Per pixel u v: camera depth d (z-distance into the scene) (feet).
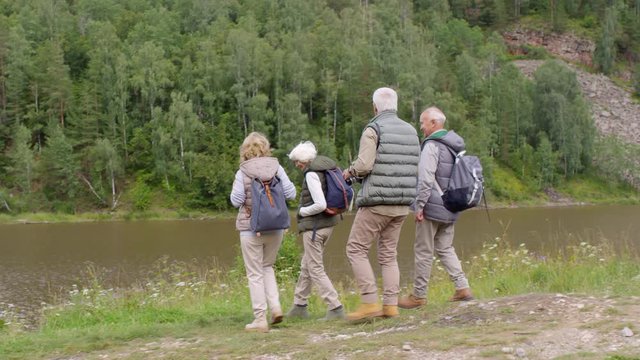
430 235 25.68
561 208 249.14
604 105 429.38
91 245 129.59
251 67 274.16
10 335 27.63
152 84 260.01
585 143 324.80
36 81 266.57
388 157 23.39
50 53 263.08
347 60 296.30
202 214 222.89
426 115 25.90
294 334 23.16
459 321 21.90
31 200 220.64
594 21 516.73
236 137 266.36
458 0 524.52
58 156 225.97
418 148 24.25
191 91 271.69
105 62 273.75
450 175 25.04
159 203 229.86
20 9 324.39
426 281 25.94
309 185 25.27
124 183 238.48
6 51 268.82
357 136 285.02
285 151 255.09
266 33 325.83
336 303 25.96
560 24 506.07
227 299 36.81
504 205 269.03
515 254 45.47
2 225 187.62
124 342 24.02
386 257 24.52
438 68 334.44
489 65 390.83
